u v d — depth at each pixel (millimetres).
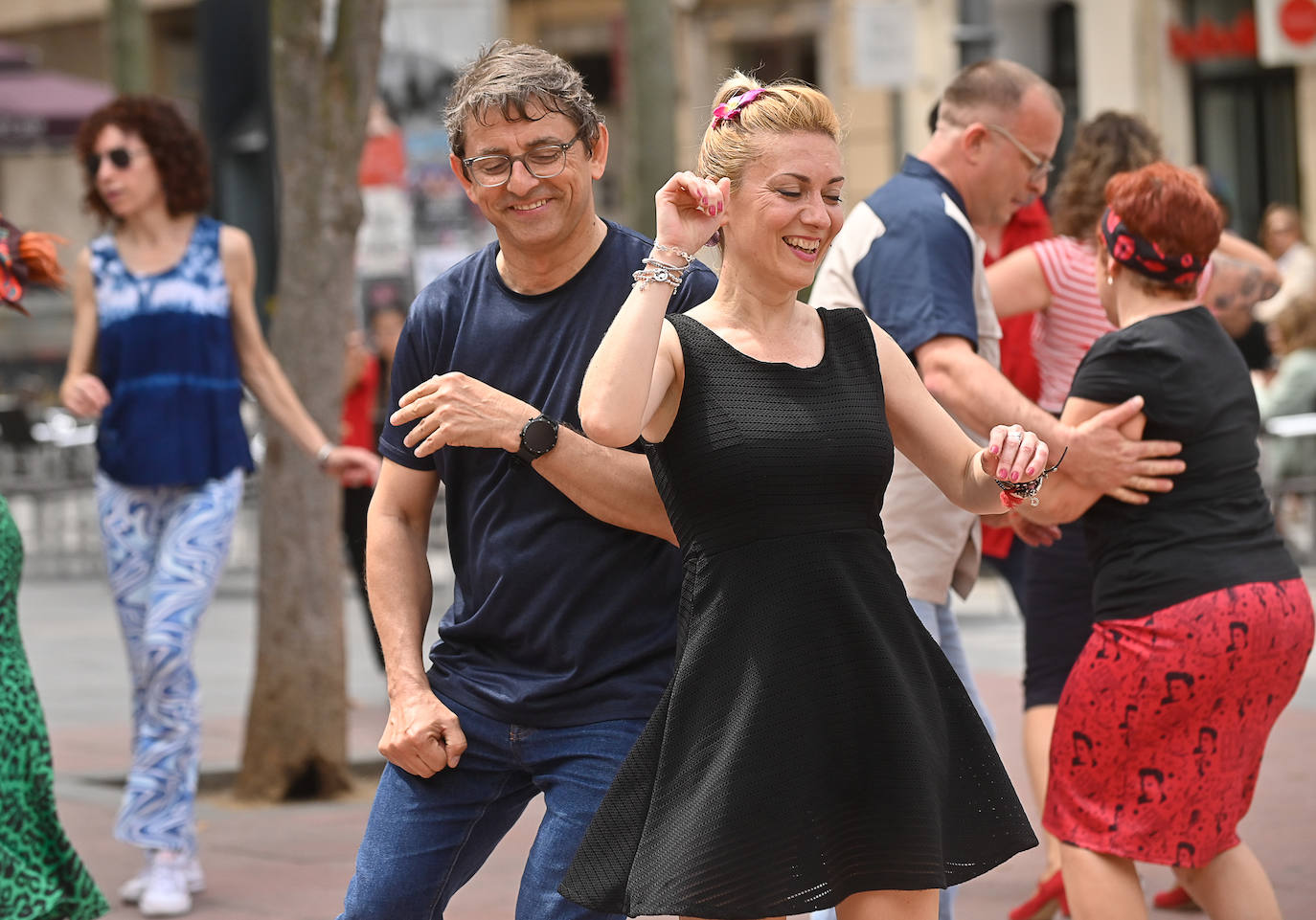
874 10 17125
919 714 4598
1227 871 6098
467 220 18656
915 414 4898
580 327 5043
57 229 40969
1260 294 8289
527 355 5062
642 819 4613
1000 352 7758
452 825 5062
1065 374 7516
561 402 5023
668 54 16219
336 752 10328
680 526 4688
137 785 7938
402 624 5125
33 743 6094
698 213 4559
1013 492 4734
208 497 8211
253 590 20359
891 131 28891
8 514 6148
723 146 4695
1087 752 6062
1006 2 28641
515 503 5004
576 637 4977
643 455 4887
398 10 18500
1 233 6742
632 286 5066
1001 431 4633
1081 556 7324
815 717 4504
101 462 8250
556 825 4914
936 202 6707
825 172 4652
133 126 8250
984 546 7902
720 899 4383
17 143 26562
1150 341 6035
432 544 19797
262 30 17609
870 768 4543
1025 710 7535
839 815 4531
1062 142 10375
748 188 4652
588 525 4980
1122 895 6012
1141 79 27922
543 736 4988
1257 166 27922
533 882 4938
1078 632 7383
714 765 4473
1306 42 25797
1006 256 8250
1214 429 6016
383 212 18438
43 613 18656
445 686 5098
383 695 13617
